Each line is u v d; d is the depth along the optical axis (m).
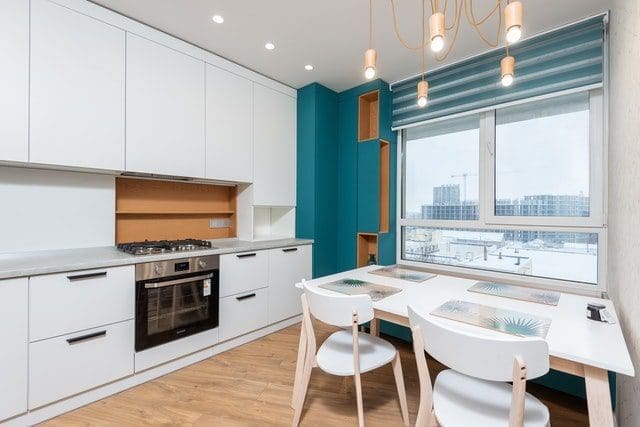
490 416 1.07
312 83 3.29
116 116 2.11
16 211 1.98
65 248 2.17
